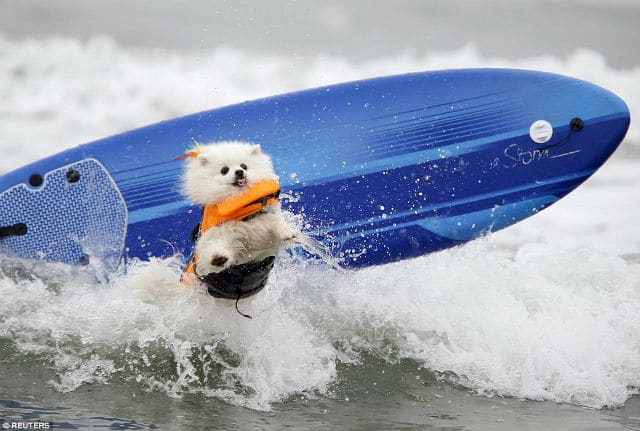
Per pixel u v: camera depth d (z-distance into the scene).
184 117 22.97
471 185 22.12
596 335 18.33
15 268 21.72
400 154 22.22
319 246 20.30
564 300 20.08
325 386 16.80
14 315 18.86
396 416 15.55
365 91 22.89
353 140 22.34
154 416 14.95
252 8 68.50
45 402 15.29
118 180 22.33
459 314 19.16
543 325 18.72
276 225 16.53
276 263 19.73
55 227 22.28
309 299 19.47
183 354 17.28
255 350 17.31
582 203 31.97
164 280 17.95
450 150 22.23
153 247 21.92
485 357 17.89
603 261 22.84
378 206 21.86
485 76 22.83
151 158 22.47
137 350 17.48
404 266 22.03
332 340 18.45
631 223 29.27
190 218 22.02
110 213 22.20
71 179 22.41
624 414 16.08
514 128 22.34
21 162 33.69
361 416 15.48
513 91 22.62
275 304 18.47
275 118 22.73
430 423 15.23
